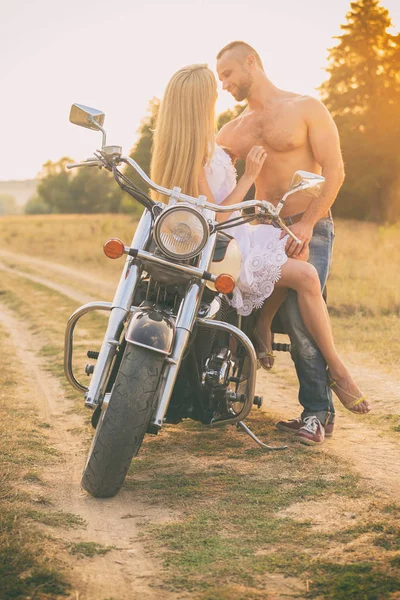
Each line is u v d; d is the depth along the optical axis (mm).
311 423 5086
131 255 4027
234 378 4711
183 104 4520
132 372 3795
